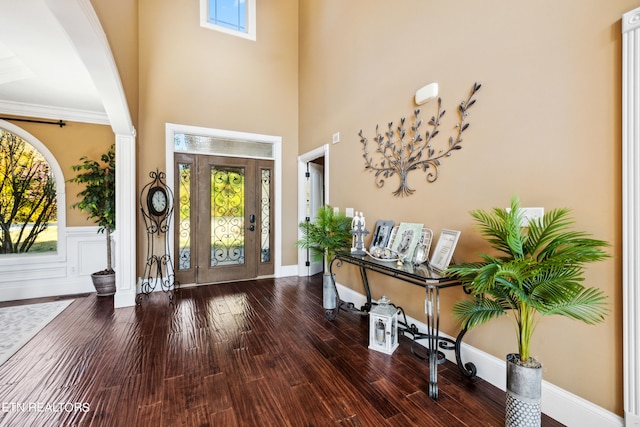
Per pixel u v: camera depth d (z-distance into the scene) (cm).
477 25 192
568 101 147
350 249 307
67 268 388
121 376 193
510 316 175
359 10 317
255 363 210
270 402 167
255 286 418
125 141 329
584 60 141
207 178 428
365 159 310
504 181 177
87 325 278
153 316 302
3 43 244
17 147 379
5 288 357
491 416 156
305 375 195
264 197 472
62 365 207
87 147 397
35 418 154
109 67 222
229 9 460
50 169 393
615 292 131
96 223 401
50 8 157
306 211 483
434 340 185
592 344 140
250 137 451
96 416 156
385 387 182
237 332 263
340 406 164
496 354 184
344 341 246
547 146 156
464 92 201
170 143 397
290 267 484
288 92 482
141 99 382
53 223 398
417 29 241
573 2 145
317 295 376
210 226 431
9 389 179
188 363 210
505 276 135
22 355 221
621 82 128
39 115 374
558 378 153
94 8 188
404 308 261
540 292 131
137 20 372
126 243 330
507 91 175
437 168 223
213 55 427
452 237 196
